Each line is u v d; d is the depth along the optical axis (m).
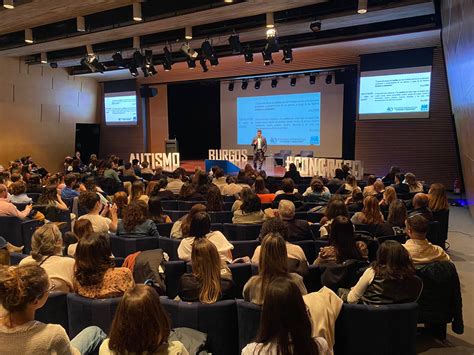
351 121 13.96
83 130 16.66
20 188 5.91
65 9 8.43
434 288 3.17
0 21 9.30
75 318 2.47
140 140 17.09
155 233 4.09
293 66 13.84
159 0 8.36
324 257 3.07
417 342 3.32
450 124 11.39
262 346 1.45
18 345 1.58
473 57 5.17
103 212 5.36
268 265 2.37
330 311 2.33
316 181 6.43
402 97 11.73
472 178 7.28
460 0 5.70
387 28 10.21
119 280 2.50
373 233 4.25
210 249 2.55
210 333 2.47
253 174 8.83
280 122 15.36
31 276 1.64
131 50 11.68
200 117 18.55
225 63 15.01
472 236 6.58
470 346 3.25
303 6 8.62
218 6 7.92
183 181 8.34
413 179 7.03
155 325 1.55
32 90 14.95
